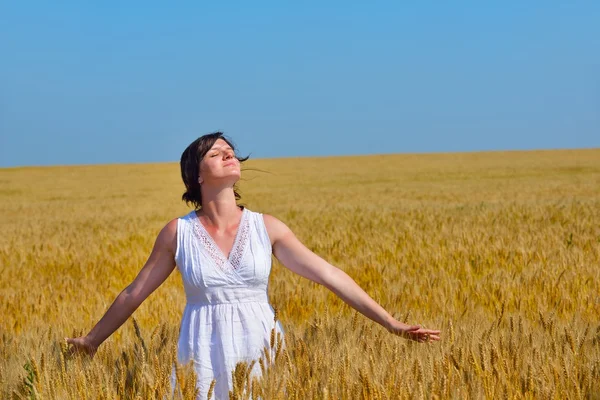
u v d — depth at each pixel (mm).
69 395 3438
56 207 34156
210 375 3721
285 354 3574
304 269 3910
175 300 7117
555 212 17312
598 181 45031
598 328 4531
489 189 38656
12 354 4352
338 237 12398
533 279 7152
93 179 64875
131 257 10953
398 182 50219
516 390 3367
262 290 3854
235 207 3916
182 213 25922
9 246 13633
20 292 7797
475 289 6836
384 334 4465
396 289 6945
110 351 4230
